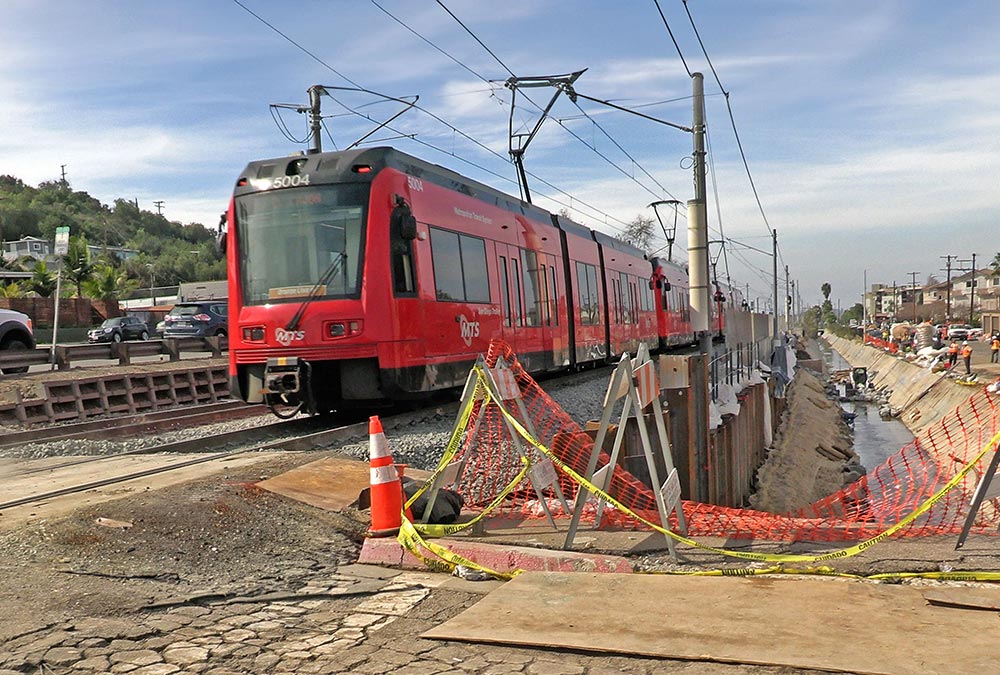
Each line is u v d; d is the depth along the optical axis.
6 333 21.73
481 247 16.09
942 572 5.72
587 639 4.66
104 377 18.98
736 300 54.22
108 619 5.21
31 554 6.27
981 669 4.05
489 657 4.59
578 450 9.63
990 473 6.27
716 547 6.72
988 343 67.44
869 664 4.14
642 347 7.21
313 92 24.75
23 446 12.55
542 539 7.18
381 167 13.39
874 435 42.03
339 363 13.27
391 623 5.21
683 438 14.79
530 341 18.16
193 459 10.52
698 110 20.31
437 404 15.98
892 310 159.62
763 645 4.45
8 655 4.66
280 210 13.44
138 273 103.94
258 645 4.88
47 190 152.38
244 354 13.35
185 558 6.40
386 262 13.02
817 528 7.39
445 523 7.66
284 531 7.20
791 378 51.72
